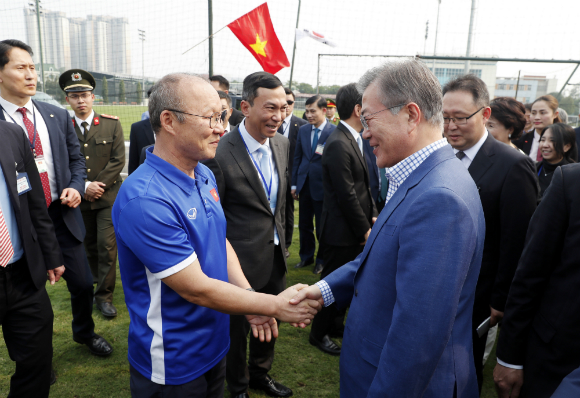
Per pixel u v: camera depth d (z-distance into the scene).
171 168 1.24
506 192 1.65
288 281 3.82
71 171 2.58
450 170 1.04
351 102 2.50
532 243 1.30
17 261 1.73
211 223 1.36
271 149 2.15
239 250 1.96
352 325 1.23
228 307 1.28
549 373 1.28
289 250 4.72
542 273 1.29
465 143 1.76
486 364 2.61
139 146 3.34
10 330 1.78
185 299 1.25
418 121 1.08
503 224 1.67
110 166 3.21
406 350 0.96
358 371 1.18
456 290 0.95
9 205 1.69
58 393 2.22
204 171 1.48
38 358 1.83
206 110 1.22
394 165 1.17
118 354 2.61
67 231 2.46
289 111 5.13
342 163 2.47
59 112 2.54
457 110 1.70
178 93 1.20
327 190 2.64
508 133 2.35
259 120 1.91
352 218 2.51
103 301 3.11
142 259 1.18
